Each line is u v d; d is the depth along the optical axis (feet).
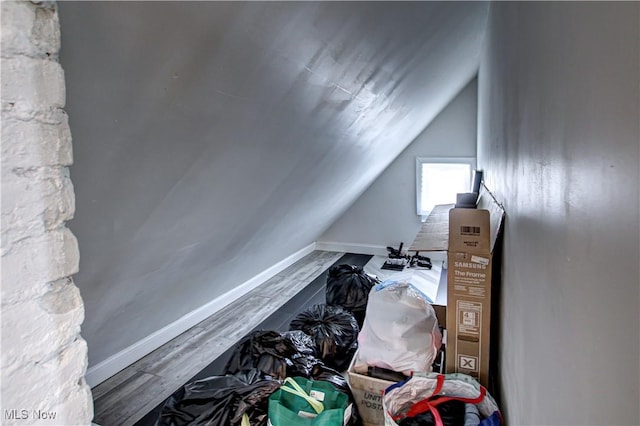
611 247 1.46
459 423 4.44
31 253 1.73
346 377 7.12
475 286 5.22
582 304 1.80
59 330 1.87
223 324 9.72
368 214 16.30
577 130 1.87
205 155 4.44
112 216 4.11
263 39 3.44
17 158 1.65
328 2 3.54
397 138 11.84
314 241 17.02
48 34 1.75
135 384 7.25
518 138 3.73
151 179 4.08
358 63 5.25
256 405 4.70
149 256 5.49
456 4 5.81
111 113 3.00
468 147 14.58
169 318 8.66
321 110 5.71
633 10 1.27
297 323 7.84
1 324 1.64
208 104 3.73
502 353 4.88
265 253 11.03
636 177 1.26
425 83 8.82
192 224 5.72
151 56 2.80
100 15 2.30
